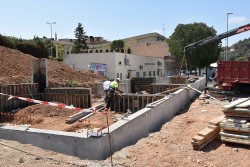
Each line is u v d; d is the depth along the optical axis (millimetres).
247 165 5625
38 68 16672
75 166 5734
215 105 13219
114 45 50188
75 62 33906
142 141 7305
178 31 37812
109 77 31734
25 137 7215
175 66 48000
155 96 13625
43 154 6469
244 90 15539
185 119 10086
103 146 6258
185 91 14594
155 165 5684
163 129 8844
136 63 36688
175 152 6379
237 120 6633
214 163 5746
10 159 6074
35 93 15984
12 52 24656
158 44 47969
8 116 12109
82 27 50094
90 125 11266
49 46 52188
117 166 5723
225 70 15617
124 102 14438
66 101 15859
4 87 13570
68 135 6543
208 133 6836
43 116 12773
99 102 17578
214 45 35844
